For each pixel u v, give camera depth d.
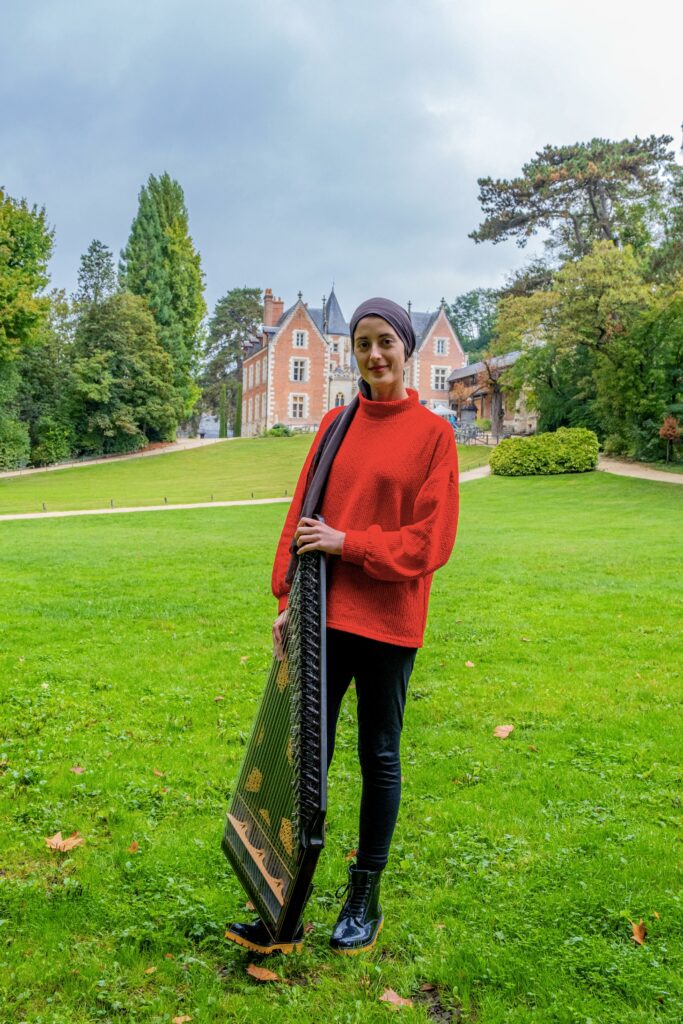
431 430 2.38
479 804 3.55
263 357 68.75
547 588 9.55
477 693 5.34
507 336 39.47
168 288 58.88
